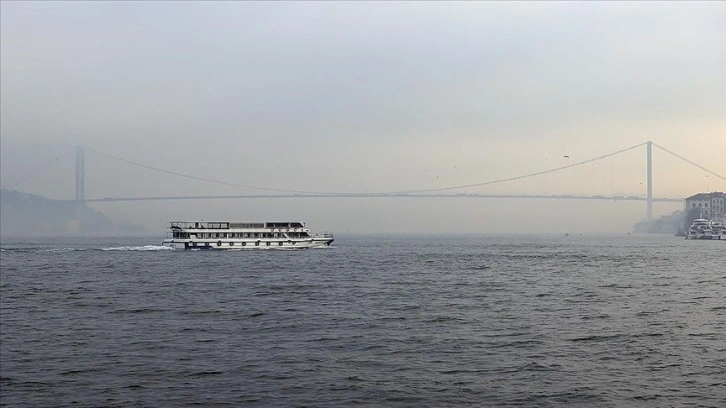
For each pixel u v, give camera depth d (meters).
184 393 39.22
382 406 36.72
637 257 180.00
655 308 71.19
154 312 69.75
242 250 194.12
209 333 56.69
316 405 36.94
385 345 51.19
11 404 37.81
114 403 37.72
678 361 45.22
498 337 54.00
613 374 42.09
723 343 51.00
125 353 49.06
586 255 191.50
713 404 36.38
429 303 76.38
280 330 58.06
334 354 48.19
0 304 78.19
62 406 37.38
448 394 38.53
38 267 139.75
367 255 183.50
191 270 128.25
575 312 68.12
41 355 48.69
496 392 38.78
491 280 107.38
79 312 70.62
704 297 82.19
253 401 37.69
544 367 43.88
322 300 79.81
